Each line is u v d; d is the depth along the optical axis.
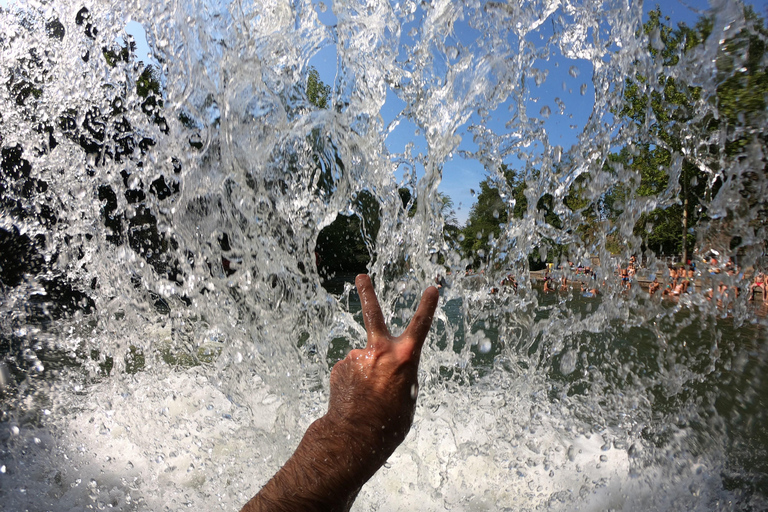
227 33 2.21
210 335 2.57
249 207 2.39
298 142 2.40
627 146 2.35
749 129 1.77
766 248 2.01
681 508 1.70
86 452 2.09
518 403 2.63
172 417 2.37
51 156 2.76
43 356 3.48
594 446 2.15
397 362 0.73
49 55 2.61
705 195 2.10
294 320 2.49
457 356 2.88
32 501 1.73
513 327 3.02
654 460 2.02
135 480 1.87
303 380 2.68
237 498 1.75
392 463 1.98
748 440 2.16
